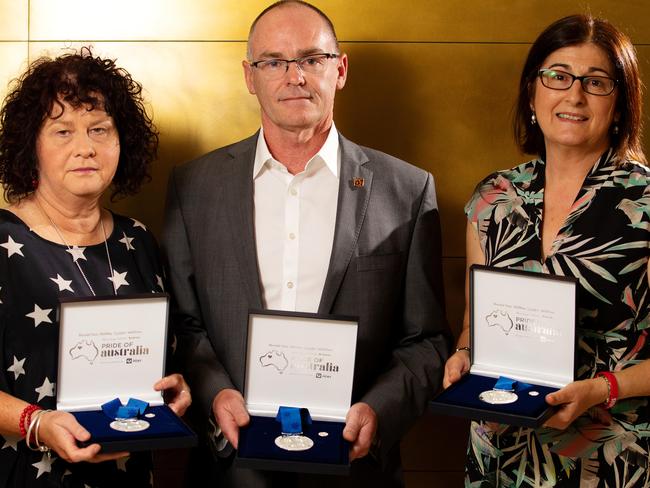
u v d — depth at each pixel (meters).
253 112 2.62
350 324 1.91
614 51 1.90
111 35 2.58
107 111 1.93
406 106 2.63
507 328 1.92
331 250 2.16
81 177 1.89
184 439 1.69
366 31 2.61
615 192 1.92
